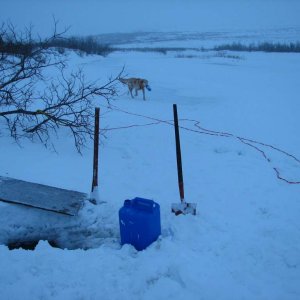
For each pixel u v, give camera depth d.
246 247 4.07
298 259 3.86
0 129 8.26
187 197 5.55
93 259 3.70
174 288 3.27
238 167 6.95
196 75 24.00
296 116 11.73
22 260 3.63
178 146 4.62
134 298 3.21
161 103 14.04
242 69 28.20
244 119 11.30
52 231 4.48
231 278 3.52
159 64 32.59
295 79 21.73
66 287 3.32
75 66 25.05
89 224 4.56
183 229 4.36
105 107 12.55
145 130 9.68
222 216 4.86
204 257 3.81
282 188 5.97
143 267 3.53
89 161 6.96
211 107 13.24
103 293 3.26
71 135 8.52
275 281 3.55
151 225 3.90
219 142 8.74
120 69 26.16
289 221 4.77
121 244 4.13
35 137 8.04
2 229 4.45
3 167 6.16
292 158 7.63
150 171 6.73
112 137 8.84
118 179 6.20
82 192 5.21
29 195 4.76
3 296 3.17
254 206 5.25
